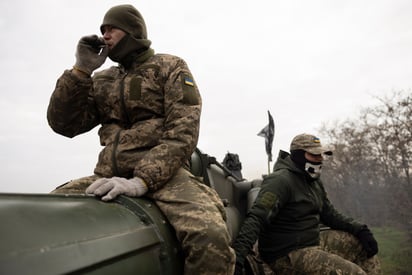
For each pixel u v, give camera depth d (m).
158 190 2.00
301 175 3.54
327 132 22.67
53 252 1.06
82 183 2.21
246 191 4.92
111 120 2.35
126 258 1.38
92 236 1.26
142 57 2.29
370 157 19.39
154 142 2.18
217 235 1.75
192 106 2.17
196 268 1.73
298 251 3.32
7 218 1.06
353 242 3.90
